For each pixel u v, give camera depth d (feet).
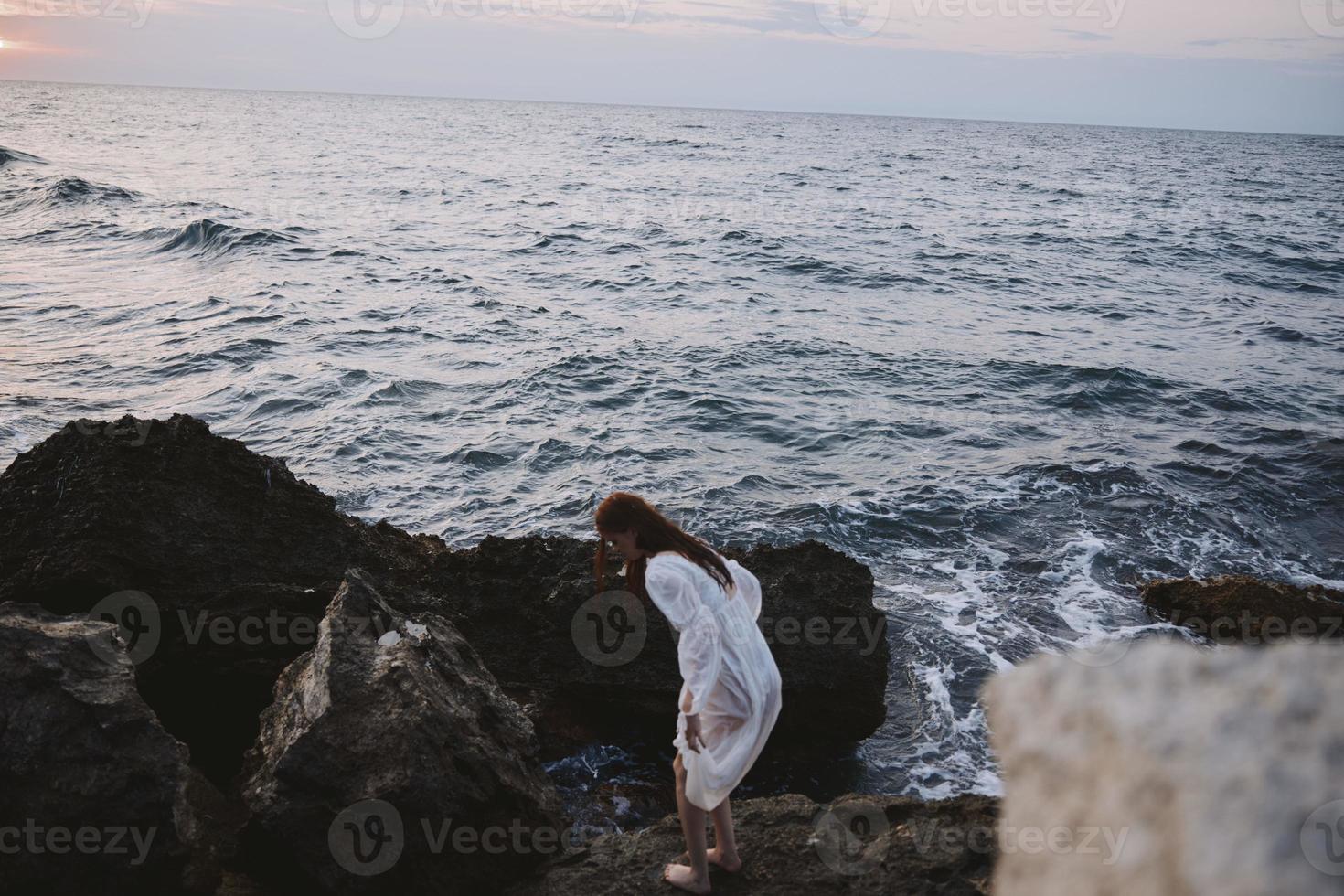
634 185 181.27
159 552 18.57
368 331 60.08
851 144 401.08
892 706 22.70
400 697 13.65
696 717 11.00
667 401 47.57
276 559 19.88
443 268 85.71
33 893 11.21
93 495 18.43
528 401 46.52
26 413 40.34
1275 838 3.69
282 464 21.44
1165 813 4.15
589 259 94.58
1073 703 4.85
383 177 175.52
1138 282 92.84
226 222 99.81
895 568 30.25
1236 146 606.55
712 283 82.94
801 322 68.74
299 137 297.33
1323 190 243.60
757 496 35.86
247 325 59.21
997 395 51.19
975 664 24.44
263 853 12.68
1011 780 5.10
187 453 19.88
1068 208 165.89
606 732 20.15
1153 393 52.06
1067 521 34.30
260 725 16.28
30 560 17.74
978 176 240.94
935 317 72.69
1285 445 43.80
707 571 11.42
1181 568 31.04
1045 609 27.66
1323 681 4.03
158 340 54.80
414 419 43.29
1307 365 60.49
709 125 581.53
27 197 111.55
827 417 46.24
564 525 32.63
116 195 116.47
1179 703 4.46
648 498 35.22
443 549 24.79
